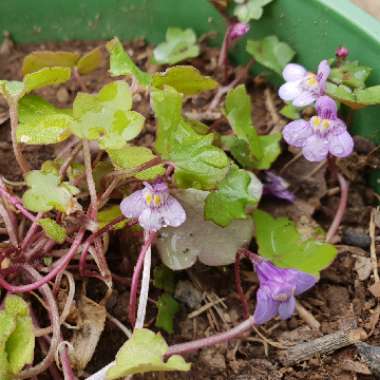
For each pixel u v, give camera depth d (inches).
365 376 7.3
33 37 9.8
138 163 7.0
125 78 9.3
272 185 8.4
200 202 7.7
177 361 6.2
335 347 7.5
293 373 7.4
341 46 8.5
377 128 8.5
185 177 7.0
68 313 7.0
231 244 7.7
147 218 6.9
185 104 9.2
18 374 6.7
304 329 7.7
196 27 9.6
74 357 7.1
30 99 7.7
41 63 8.4
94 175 7.6
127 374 6.4
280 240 7.8
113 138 6.8
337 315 7.8
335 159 8.5
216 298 7.8
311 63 8.9
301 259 7.6
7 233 7.6
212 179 6.9
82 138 6.8
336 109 7.7
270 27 9.1
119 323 7.4
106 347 7.4
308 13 8.7
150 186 6.9
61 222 7.3
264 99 9.4
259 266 7.4
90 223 7.1
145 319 7.6
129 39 9.8
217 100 9.2
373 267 8.0
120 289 7.7
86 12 9.7
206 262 7.7
